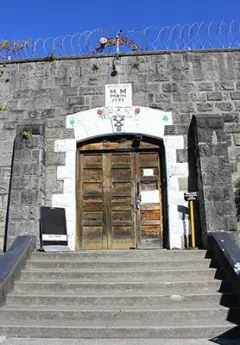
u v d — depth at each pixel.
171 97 9.31
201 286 6.17
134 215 8.98
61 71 9.65
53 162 8.99
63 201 8.76
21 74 9.71
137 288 6.19
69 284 6.26
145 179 9.12
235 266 5.92
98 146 9.29
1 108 9.45
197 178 8.62
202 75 9.45
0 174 9.05
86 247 8.81
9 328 5.29
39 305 5.89
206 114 8.99
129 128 9.14
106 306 5.81
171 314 5.51
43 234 8.13
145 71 9.52
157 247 8.78
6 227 8.57
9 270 6.26
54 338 5.17
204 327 5.17
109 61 9.64
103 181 9.16
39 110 9.40
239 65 9.50
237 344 4.83
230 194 8.01
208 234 7.65
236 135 9.01
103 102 9.35
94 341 5.02
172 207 8.61
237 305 5.74
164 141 9.02
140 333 5.15
